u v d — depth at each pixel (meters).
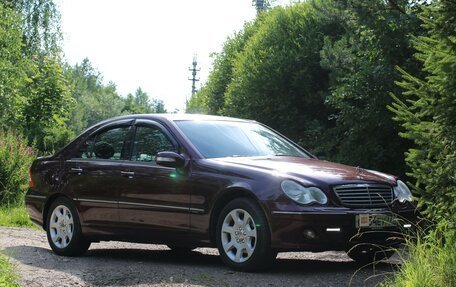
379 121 12.11
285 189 6.91
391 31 11.70
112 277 6.91
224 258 7.29
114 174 8.44
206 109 23.11
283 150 8.52
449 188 5.73
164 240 7.96
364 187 7.15
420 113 6.00
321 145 14.31
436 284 5.52
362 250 7.30
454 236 5.82
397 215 7.10
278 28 17.02
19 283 6.50
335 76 13.19
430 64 5.79
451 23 5.66
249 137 8.47
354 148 12.90
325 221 6.78
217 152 7.91
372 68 11.94
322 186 6.96
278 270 7.30
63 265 7.88
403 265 6.09
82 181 8.80
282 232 6.83
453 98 5.70
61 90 25.14
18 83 24.25
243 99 16.78
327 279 6.72
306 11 16.73
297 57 15.73
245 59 17.28
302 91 15.82
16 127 23.31
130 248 10.05
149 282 6.60
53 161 9.38
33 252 9.02
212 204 7.40
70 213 8.92
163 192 7.86
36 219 9.49
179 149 7.95
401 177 12.94
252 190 7.05
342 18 12.52
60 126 25.00
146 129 8.49
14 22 26.38
